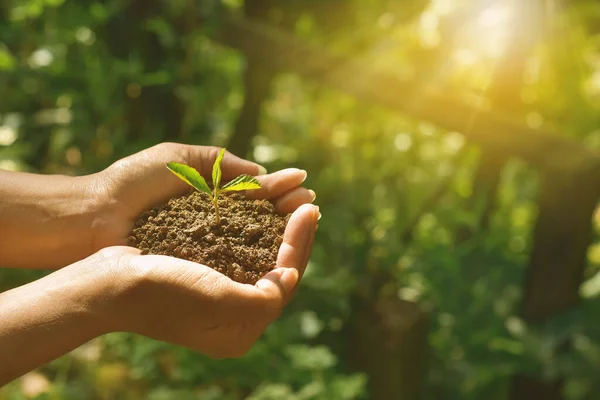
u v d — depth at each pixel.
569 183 1.18
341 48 1.55
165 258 0.57
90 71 1.30
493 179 1.43
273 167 1.54
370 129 1.68
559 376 1.23
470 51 1.49
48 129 1.40
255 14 1.46
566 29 1.46
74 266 0.58
